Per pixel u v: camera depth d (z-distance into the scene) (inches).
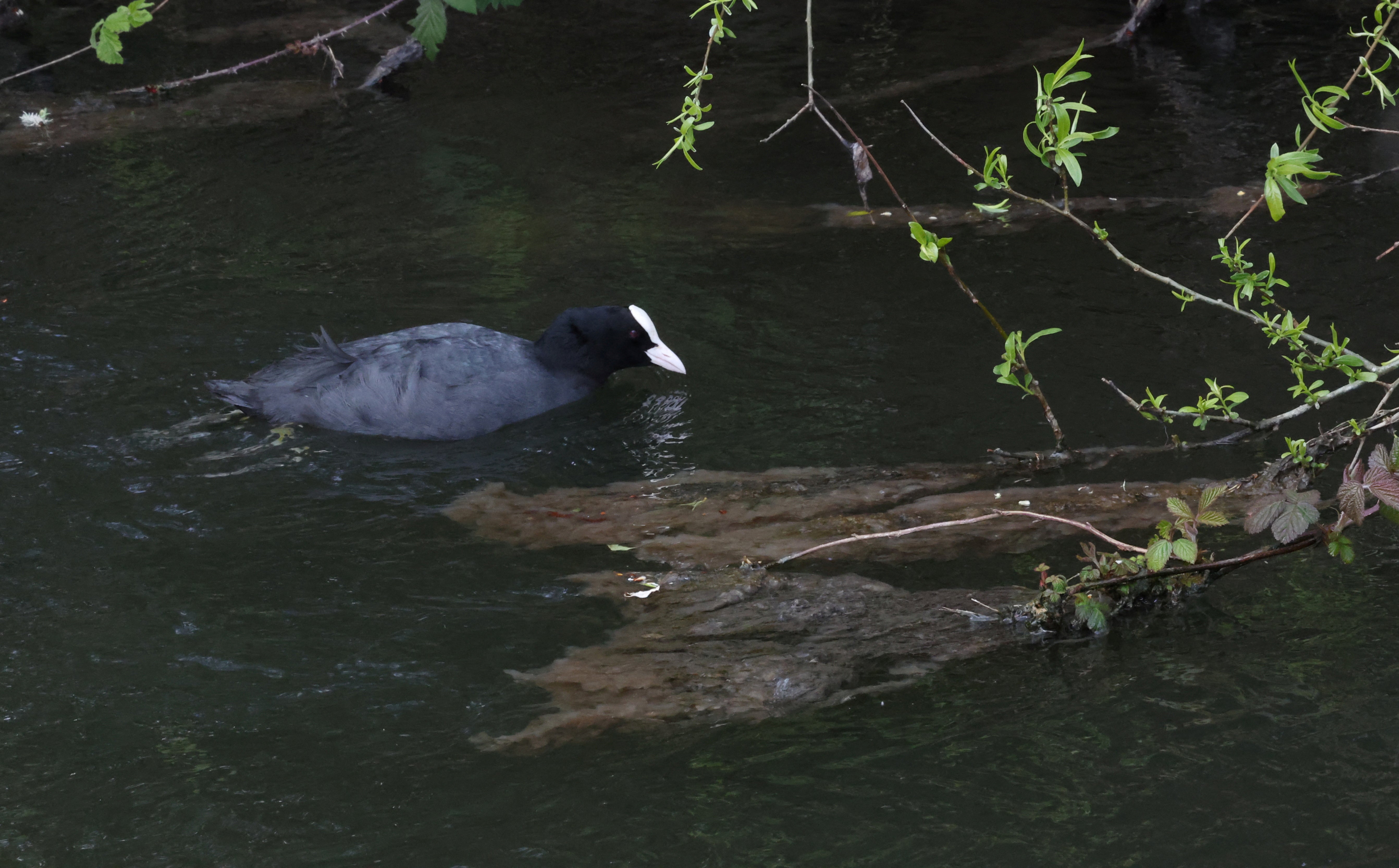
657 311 379.2
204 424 315.0
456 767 198.7
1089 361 339.6
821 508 283.0
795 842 182.1
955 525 258.7
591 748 203.6
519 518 280.4
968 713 211.2
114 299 380.8
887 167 493.7
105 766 198.5
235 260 412.2
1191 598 242.7
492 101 581.6
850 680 222.1
